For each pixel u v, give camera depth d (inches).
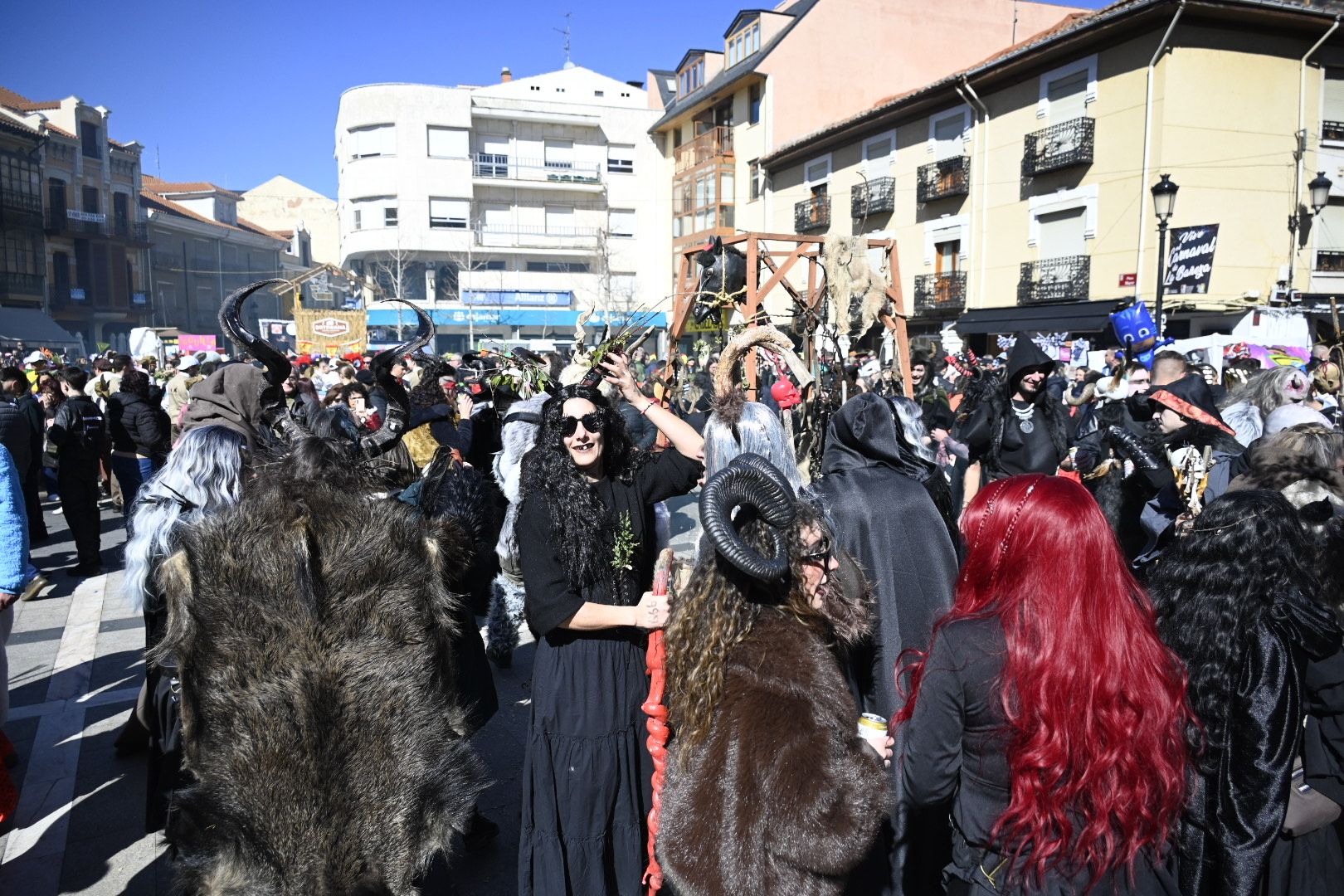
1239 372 388.5
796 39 1189.7
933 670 69.6
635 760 99.1
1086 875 63.8
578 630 96.3
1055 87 787.4
